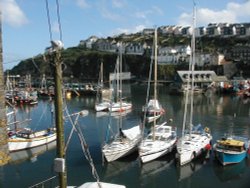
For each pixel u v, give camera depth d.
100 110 74.31
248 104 88.38
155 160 34.34
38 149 39.53
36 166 33.44
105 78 185.25
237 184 29.03
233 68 171.25
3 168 32.84
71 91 110.75
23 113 71.19
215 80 132.50
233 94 114.69
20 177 30.44
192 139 36.50
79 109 77.75
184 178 30.19
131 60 193.00
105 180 29.61
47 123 58.22
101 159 34.97
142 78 183.12
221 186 28.64
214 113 71.81
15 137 39.12
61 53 9.11
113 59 189.38
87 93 111.62
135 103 91.00
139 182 29.28
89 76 194.50
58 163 9.24
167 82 161.75
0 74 9.09
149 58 187.88
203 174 31.11
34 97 87.94
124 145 34.81
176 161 34.03
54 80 9.11
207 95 112.88
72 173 30.70
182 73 129.88
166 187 28.38
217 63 179.75
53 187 25.23
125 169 32.12
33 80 137.00
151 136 37.66
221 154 32.78
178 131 51.00
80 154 36.56
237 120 62.19
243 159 34.00
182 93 115.00
